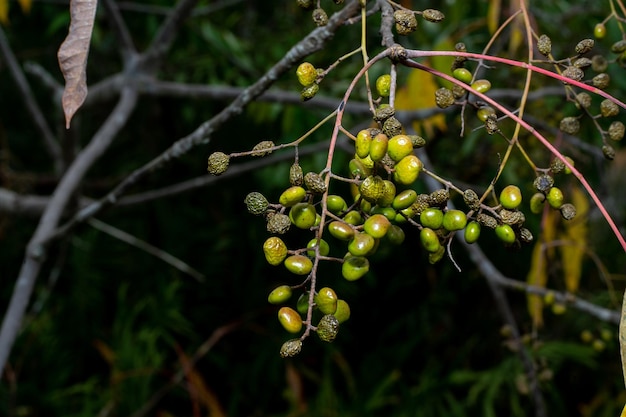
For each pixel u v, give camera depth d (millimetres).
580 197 1938
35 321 4082
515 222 795
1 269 4445
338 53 3289
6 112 4559
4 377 3848
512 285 1802
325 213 724
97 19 3318
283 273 4469
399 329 4469
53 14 3881
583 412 3695
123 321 4125
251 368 4328
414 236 4203
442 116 1925
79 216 1681
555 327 3336
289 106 2797
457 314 4223
